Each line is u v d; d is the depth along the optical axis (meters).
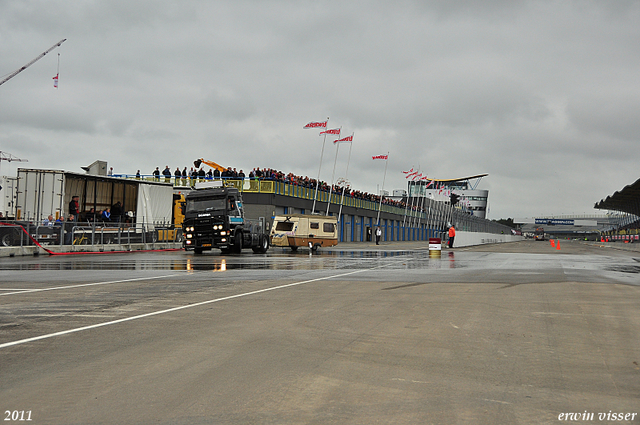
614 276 16.25
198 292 11.37
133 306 9.37
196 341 6.63
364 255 28.70
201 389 4.74
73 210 27.80
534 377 5.17
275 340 6.72
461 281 14.07
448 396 4.59
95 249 28.05
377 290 11.90
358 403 4.40
